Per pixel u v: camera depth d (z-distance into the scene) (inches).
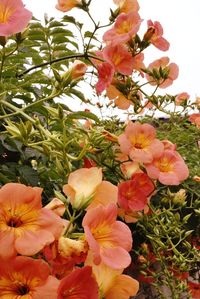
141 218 44.6
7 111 42.6
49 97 37.8
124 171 42.9
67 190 30.5
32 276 25.7
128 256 27.9
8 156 43.6
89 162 40.3
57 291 25.4
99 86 42.8
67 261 27.2
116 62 43.9
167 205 52.0
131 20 44.5
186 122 67.7
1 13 33.4
